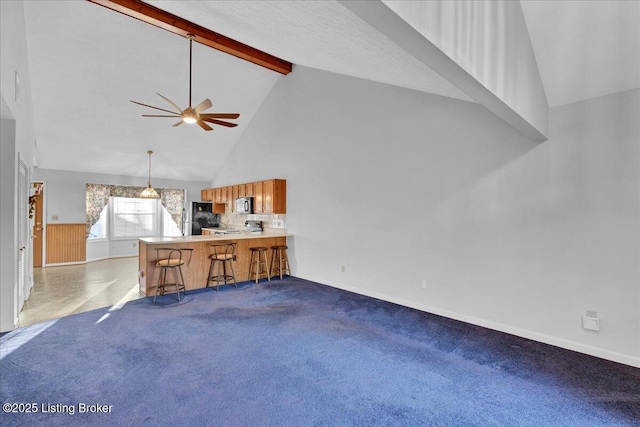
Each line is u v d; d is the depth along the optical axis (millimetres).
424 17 1449
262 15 1920
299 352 2957
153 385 2381
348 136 5203
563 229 3051
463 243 3795
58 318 3832
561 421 2020
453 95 2896
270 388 2361
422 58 1663
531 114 2715
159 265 4535
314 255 5840
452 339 3262
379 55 2131
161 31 4984
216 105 6871
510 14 2338
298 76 6176
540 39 2654
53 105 5719
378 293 4754
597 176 2855
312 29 1907
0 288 3395
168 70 5672
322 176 5680
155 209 9523
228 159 8617
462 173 3801
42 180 7297
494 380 2486
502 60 2205
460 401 2221
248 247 5949
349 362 2770
